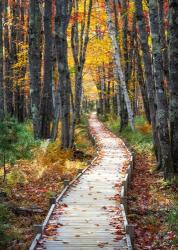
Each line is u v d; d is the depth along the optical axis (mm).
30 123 36844
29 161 20391
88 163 22484
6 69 37094
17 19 36344
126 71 38281
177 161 17578
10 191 15555
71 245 9938
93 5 40969
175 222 12227
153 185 17531
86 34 33000
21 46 35812
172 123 17719
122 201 13297
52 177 18641
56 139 27922
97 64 47188
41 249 9664
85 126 49531
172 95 17688
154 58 17250
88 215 12516
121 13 36281
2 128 16672
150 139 31000
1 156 17406
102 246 9867
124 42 37062
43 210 13375
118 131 42312
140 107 65625
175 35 17297
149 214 13539
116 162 23609
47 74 25688
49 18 25297
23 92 38562
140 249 10484
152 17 17125
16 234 11203
